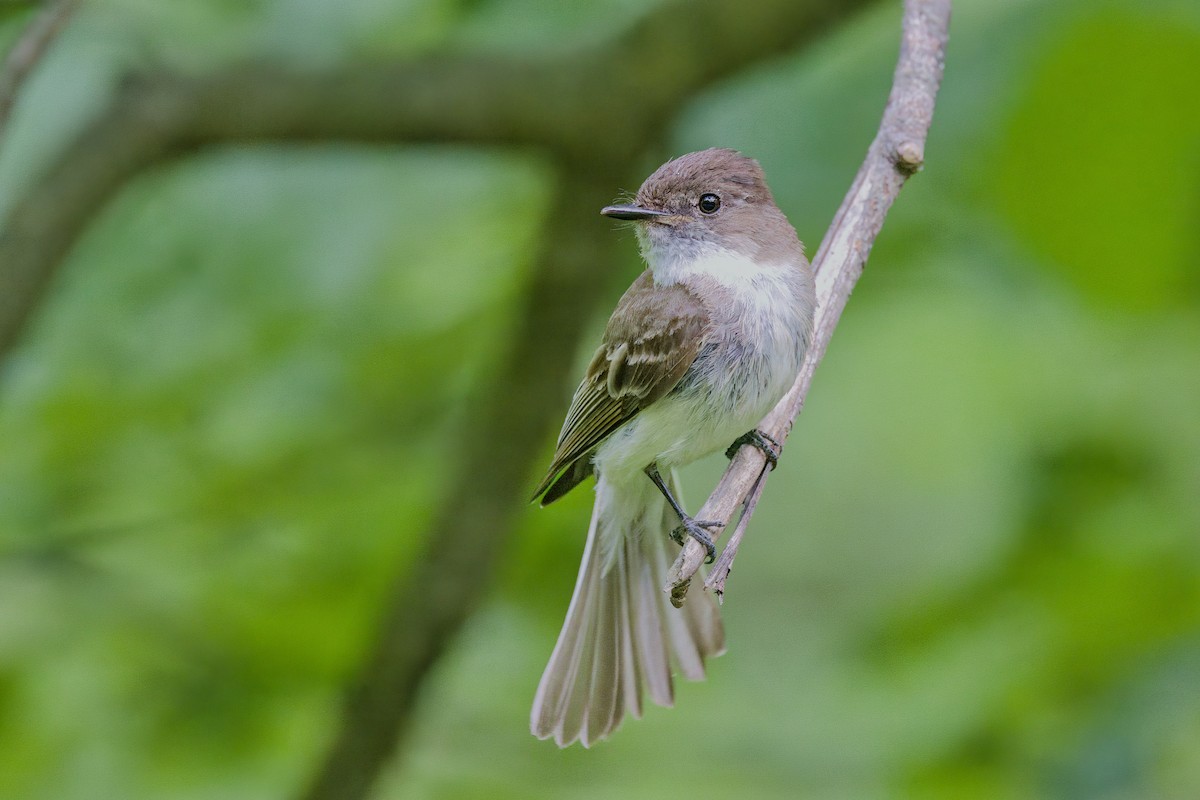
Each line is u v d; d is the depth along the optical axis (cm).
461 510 1201
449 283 1219
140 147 1123
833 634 1261
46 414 1151
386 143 1148
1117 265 1152
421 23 1177
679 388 873
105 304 1172
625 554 898
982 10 1128
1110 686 1021
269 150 1162
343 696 1183
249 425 1191
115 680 1148
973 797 1020
